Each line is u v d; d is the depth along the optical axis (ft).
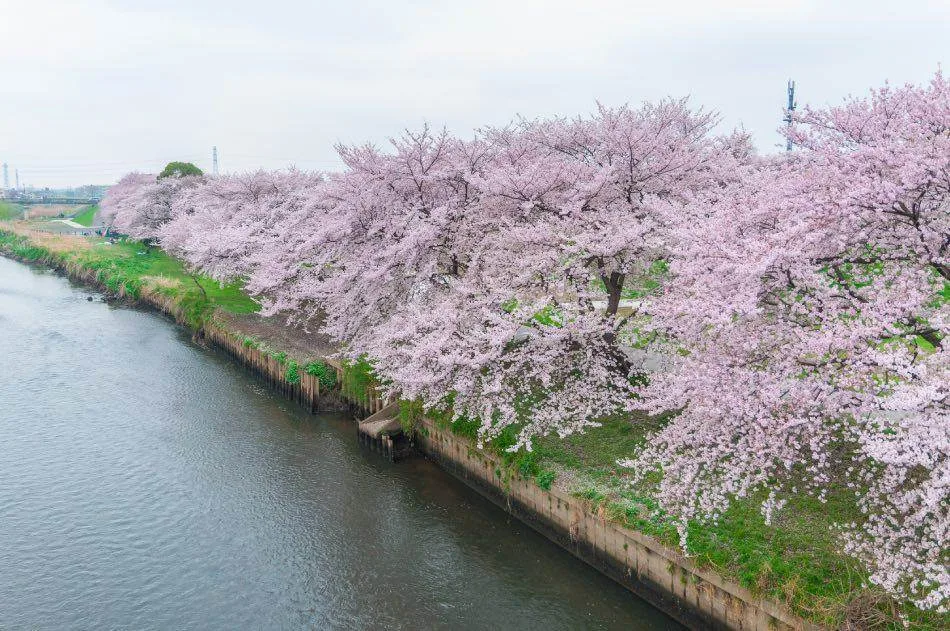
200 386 91.50
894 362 29.81
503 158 69.77
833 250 36.91
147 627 42.73
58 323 127.54
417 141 66.08
